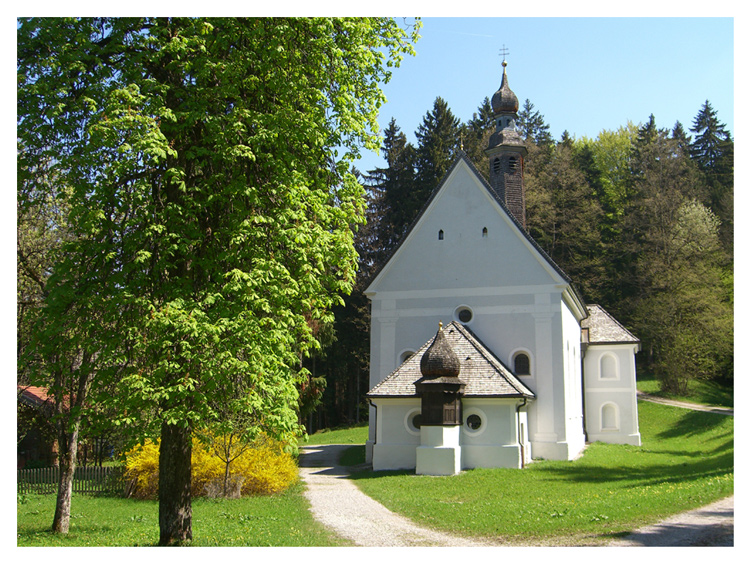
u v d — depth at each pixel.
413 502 18.20
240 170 12.86
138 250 12.11
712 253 59.41
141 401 11.04
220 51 13.34
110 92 12.30
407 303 30.67
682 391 54.88
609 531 12.60
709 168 77.00
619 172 77.69
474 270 29.92
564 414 27.69
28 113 12.66
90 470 25.36
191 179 13.15
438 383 24.14
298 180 13.00
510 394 24.70
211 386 11.07
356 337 60.00
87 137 12.52
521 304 29.00
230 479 20.89
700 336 54.28
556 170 68.88
